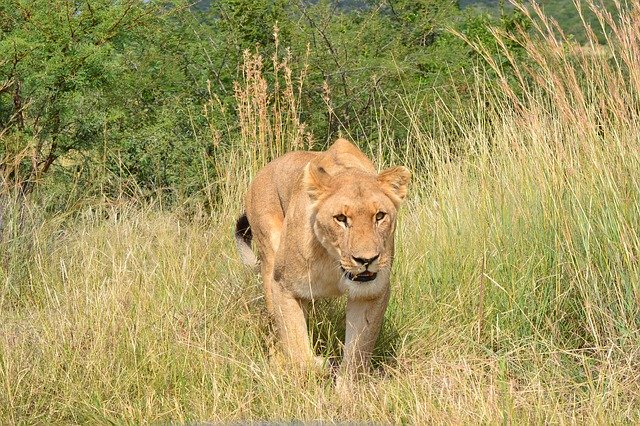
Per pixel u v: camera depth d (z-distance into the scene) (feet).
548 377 31.27
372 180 29.04
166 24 61.62
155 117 57.88
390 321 34.37
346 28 67.21
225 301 35.29
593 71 35.19
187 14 63.26
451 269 36.68
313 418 28.27
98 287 34.99
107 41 53.16
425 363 32.35
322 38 63.16
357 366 30.25
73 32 51.57
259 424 28.17
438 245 37.52
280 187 33.14
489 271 35.60
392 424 28.02
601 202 33.94
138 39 57.26
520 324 34.19
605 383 30.45
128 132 55.67
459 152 43.57
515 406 28.48
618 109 34.09
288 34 62.23
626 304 32.35
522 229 36.35
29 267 39.63
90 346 31.14
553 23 35.45
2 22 52.26
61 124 52.54
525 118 38.04
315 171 28.86
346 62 61.87
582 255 33.94
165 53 61.87
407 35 69.26
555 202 34.86
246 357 32.07
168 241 40.11
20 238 41.34
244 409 28.63
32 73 49.24
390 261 29.63
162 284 36.04
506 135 39.34
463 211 38.83
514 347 32.86
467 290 35.55
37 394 29.96
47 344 31.30
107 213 49.34
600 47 35.09
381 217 28.37
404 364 31.48
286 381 30.12
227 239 40.57
